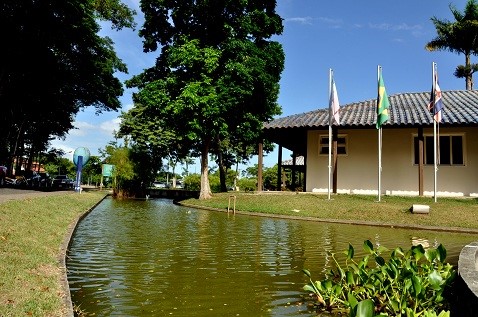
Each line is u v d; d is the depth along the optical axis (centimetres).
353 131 1970
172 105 1972
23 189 2306
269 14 2275
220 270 600
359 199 1630
